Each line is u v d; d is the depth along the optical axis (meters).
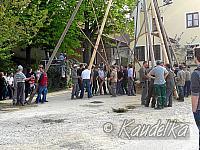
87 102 19.67
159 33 21.89
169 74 16.58
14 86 19.14
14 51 33.59
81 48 39.81
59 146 9.16
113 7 35.72
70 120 13.33
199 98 6.59
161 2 37.59
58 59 32.19
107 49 43.72
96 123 12.41
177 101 19.31
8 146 9.37
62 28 30.41
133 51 30.64
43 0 29.80
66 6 30.72
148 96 16.80
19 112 16.06
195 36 36.00
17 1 19.27
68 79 32.75
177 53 35.50
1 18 18.59
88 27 37.44
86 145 9.18
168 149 8.59
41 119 13.80
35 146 9.27
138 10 30.52
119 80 23.83
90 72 22.61
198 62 6.68
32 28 20.77
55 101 20.83
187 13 36.50
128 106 17.22
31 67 31.58
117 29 36.78
